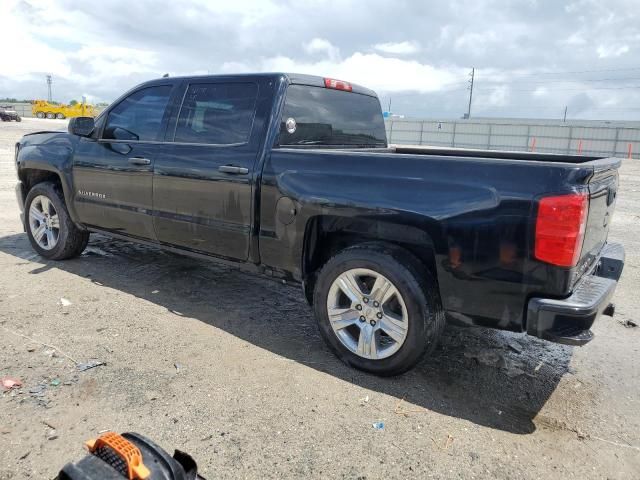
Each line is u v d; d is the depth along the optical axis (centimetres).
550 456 267
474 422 294
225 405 296
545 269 277
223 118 404
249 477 240
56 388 305
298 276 369
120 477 157
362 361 339
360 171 330
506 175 285
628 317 468
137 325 400
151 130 451
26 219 566
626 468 261
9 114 5006
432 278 323
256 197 374
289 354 366
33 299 442
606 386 342
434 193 303
